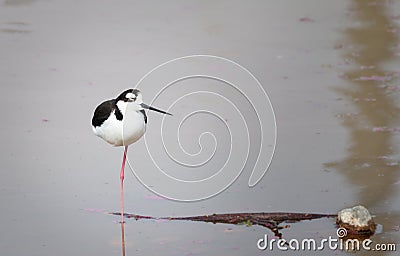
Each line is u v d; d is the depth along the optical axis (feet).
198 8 67.87
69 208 34.73
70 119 44.86
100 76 51.65
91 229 32.91
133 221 33.73
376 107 46.85
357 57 55.98
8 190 36.06
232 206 35.22
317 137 42.73
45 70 52.60
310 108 46.85
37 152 40.42
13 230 32.53
